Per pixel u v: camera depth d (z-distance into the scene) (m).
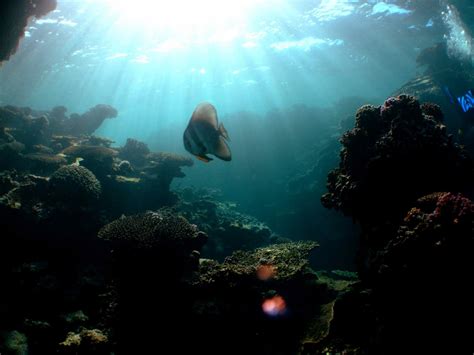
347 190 5.74
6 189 7.79
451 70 15.53
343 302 5.49
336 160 17.94
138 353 5.64
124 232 6.26
